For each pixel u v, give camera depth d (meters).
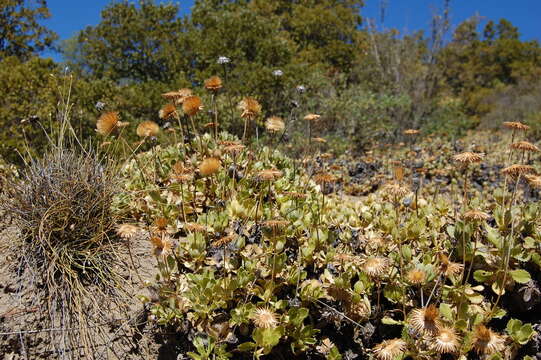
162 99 3.63
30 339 0.65
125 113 3.41
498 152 2.31
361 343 0.68
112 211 0.82
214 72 3.85
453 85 8.04
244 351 0.65
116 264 0.75
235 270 0.70
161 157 1.04
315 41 7.36
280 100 3.67
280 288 0.69
